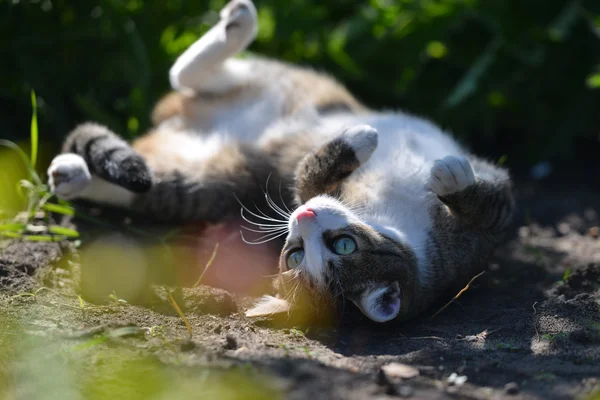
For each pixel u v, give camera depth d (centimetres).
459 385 258
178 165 423
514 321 340
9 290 333
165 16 542
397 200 386
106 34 508
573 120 597
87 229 414
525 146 632
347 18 632
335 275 356
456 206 374
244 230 426
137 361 269
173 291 353
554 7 575
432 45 603
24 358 269
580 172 606
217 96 460
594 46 585
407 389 248
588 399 238
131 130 504
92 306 330
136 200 419
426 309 376
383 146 407
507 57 585
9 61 496
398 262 354
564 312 342
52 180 386
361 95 616
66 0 495
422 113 608
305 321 354
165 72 538
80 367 263
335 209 362
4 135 494
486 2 575
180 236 421
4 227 389
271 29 582
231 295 363
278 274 385
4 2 476
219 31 443
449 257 384
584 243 478
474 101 586
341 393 244
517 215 528
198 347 285
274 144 433
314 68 593
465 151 452
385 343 324
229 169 425
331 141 388
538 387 256
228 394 239
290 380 252
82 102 497
